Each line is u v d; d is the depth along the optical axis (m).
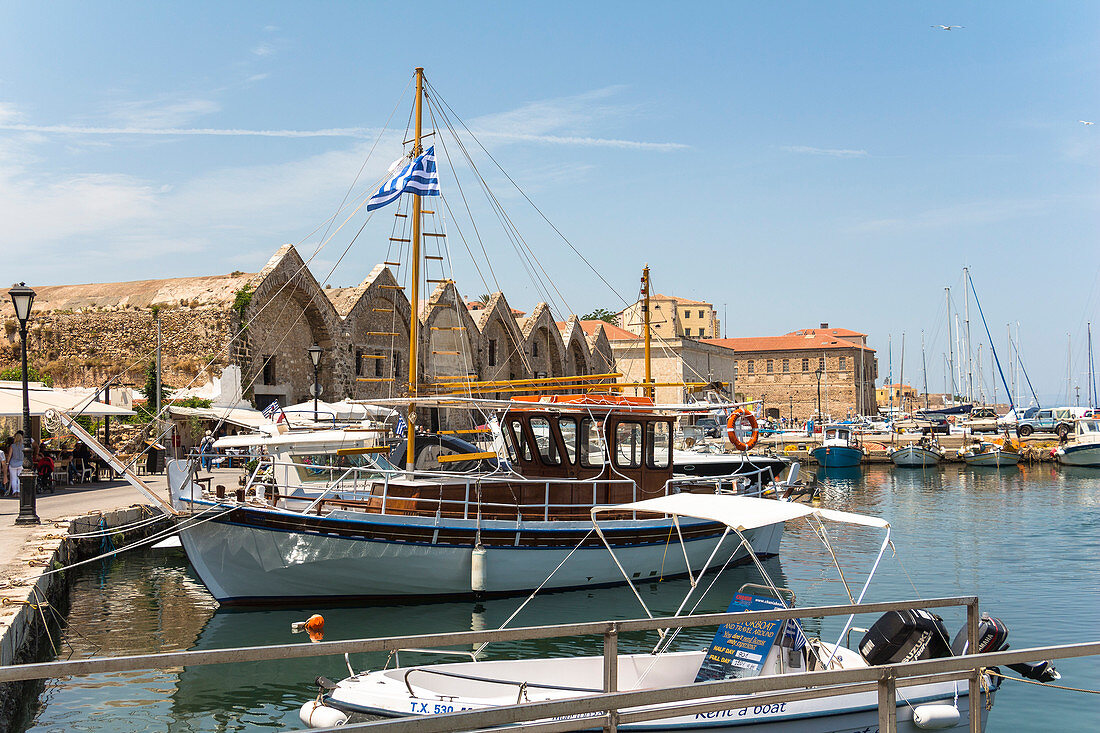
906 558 25.06
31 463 20.41
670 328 85.44
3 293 45.09
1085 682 13.76
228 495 18.72
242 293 39.25
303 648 5.86
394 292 49.41
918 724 9.59
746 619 7.95
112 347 39.81
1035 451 71.19
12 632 11.30
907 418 109.25
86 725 11.35
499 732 5.38
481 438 22.47
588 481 18.05
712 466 31.44
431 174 21.14
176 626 16.31
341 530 16.81
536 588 18.34
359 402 18.45
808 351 130.75
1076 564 24.06
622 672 10.65
